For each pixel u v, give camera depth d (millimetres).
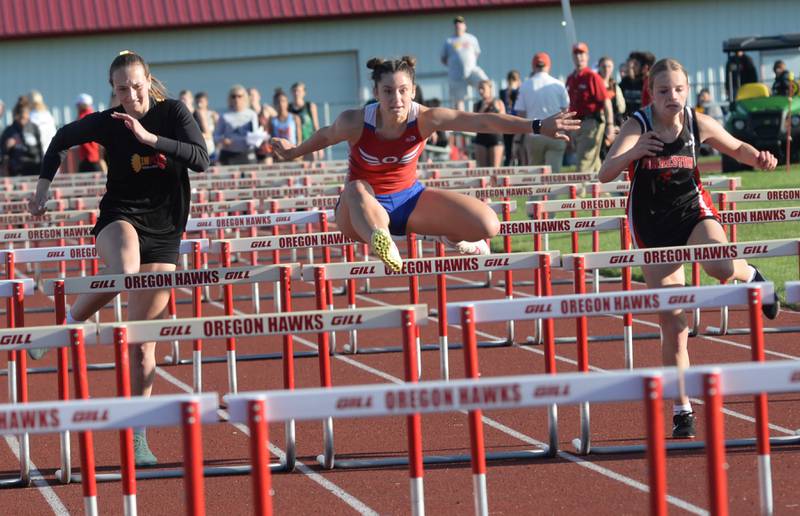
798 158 50250
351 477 13312
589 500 12094
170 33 79188
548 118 14047
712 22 76688
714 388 7723
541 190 27062
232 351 15961
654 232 14156
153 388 18922
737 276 14977
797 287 10508
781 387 7785
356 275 14297
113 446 15281
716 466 7727
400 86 14258
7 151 45344
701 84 71750
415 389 7723
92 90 79312
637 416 15711
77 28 78000
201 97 45781
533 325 23625
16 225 33031
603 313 10664
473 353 10570
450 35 78188
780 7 76312
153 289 13938
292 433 13562
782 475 12562
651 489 7766
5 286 13203
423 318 10523
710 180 26891
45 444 15445
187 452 7707
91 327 10680
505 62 78000
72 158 53719
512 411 16266
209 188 36344
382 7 77625
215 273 14047
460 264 14180
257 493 7680
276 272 14297
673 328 13578
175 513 12242
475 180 30703
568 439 14680
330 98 79375
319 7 78125
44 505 12695
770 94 53781
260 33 79188
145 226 14312
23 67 79062
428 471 13422
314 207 27984
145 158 14141
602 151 40406
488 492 12516
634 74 42156
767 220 18531
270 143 15031
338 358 20938
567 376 7773
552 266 14227
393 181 14875
